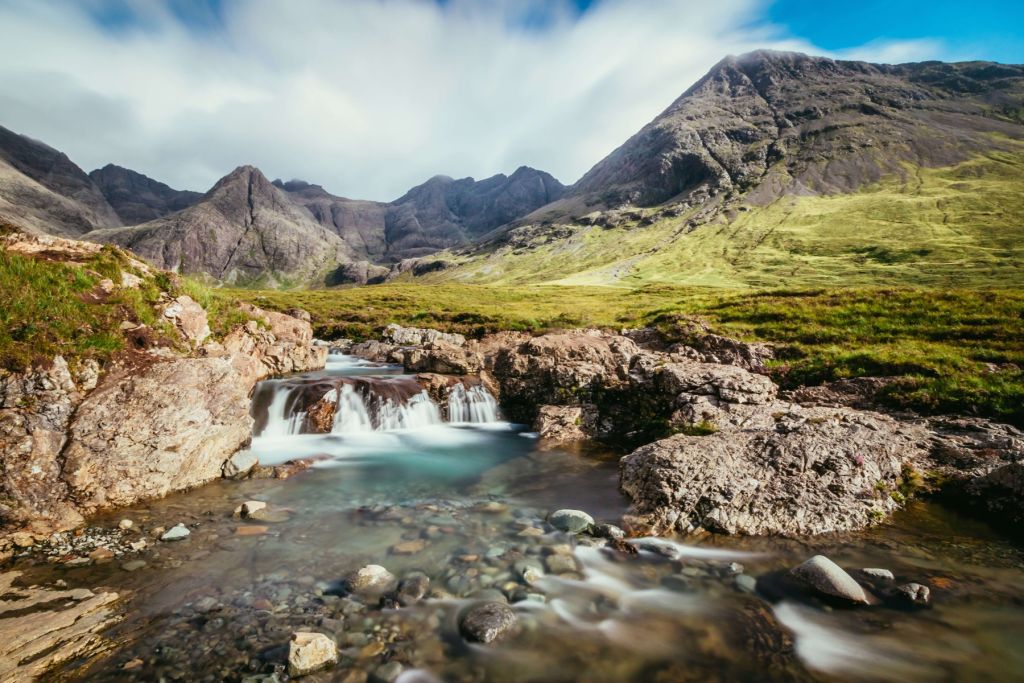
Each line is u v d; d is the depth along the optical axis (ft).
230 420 47.98
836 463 41.75
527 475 50.88
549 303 223.10
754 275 368.68
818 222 494.18
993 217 387.34
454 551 33.01
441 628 24.72
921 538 34.71
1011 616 25.55
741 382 65.26
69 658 21.75
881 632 24.41
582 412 70.79
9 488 31.78
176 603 26.16
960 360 66.18
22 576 28.30
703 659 22.65
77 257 48.44
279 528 36.01
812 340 87.04
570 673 21.72
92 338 40.37
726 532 35.45
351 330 168.25
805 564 29.37
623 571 30.63
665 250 536.01
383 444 62.85
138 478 39.06
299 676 20.95
